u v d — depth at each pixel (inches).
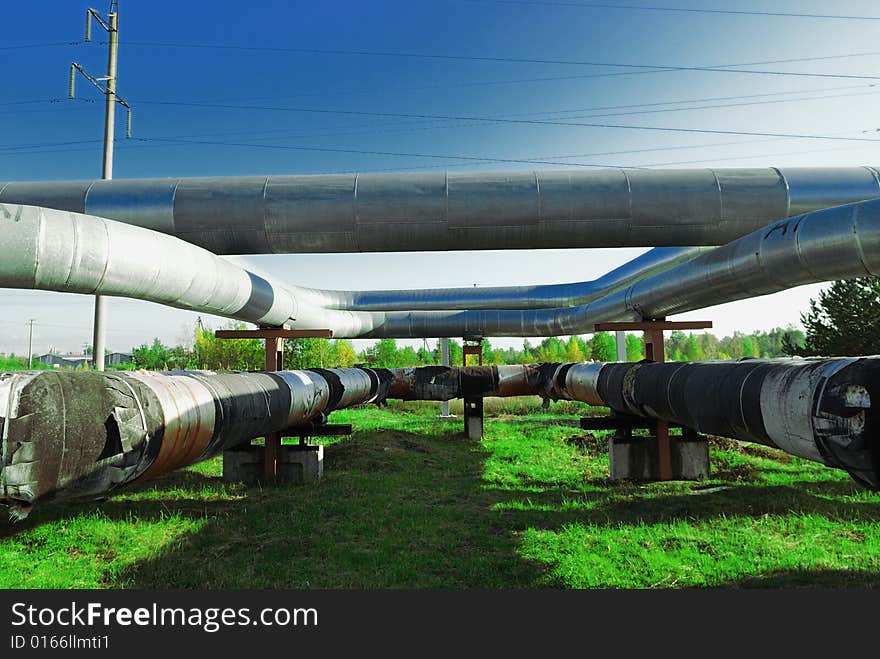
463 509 262.1
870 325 586.2
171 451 145.6
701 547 203.3
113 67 725.3
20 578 176.4
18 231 163.2
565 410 746.2
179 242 213.0
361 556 196.9
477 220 242.8
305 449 327.3
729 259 238.4
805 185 239.5
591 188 242.4
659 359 352.2
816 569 181.0
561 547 204.1
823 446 114.5
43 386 116.3
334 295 569.0
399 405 843.4
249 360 1279.5
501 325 570.3
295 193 242.7
